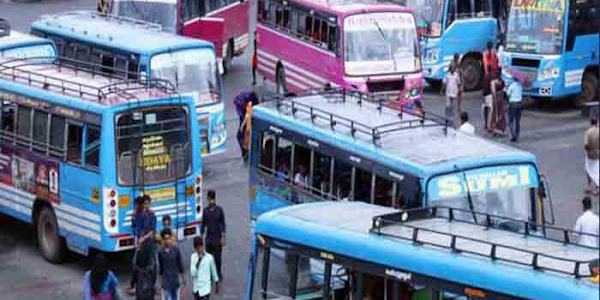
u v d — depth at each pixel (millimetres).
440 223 25641
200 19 65188
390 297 24062
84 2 93875
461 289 22422
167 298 33125
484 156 31562
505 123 55094
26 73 40188
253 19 87500
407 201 31188
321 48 55969
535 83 58938
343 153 33812
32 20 84375
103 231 36375
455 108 59688
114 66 50719
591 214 33750
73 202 37438
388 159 32000
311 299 25875
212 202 35781
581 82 59938
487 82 55094
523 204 31641
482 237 24203
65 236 38094
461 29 64562
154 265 34469
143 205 35656
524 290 21266
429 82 66500
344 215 26781
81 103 36875
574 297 20453
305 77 58375
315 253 25516
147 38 51312
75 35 53406
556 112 60531
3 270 38625
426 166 30891
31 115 38844
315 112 36719
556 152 52281
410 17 54781
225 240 39875
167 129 37094
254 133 38000
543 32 58688
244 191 47844
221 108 50188
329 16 54969
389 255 23797
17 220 44500
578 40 59156
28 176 39188
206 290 32531
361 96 38250
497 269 21859
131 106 36312
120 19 57344
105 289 28969
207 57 49969
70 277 37906
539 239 24203
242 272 38281
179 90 49281
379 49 54094
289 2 59844
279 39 61469
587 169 45531
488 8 65125
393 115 36094
